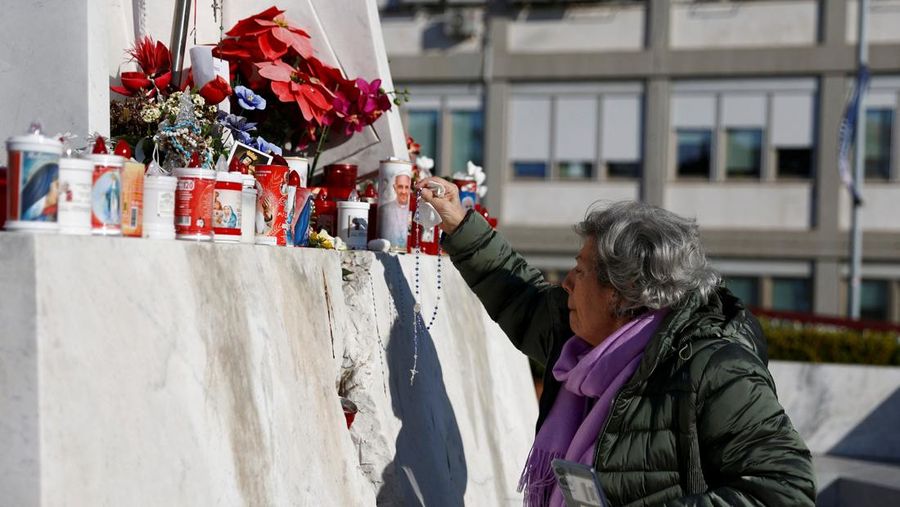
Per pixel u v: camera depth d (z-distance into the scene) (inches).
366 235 156.3
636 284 112.0
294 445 108.8
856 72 973.8
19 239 74.8
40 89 112.1
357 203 154.9
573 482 108.1
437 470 146.3
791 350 470.3
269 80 166.6
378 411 133.6
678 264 111.5
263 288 108.7
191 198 101.5
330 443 118.7
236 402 98.0
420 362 154.8
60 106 111.7
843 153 924.0
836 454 415.2
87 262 80.0
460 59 1053.8
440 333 169.0
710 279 114.1
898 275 970.1
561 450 125.1
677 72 1010.7
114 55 150.9
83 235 82.0
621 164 1028.5
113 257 83.5
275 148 150.7
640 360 113.0
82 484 74.8
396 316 148.6
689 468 107.0
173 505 84.9
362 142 184.7
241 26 161.2
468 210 147.9
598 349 116.5
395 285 151.1
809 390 420.5
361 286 138.0
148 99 135.3
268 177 124.6
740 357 107.4
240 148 138.6
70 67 111.8
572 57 1031.6
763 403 105.3
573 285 121.6
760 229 1003.9
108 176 87.7
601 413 114.9
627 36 1023.6
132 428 81.4
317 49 183.8
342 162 186.4
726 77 1006.4
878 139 978.7
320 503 111.8
